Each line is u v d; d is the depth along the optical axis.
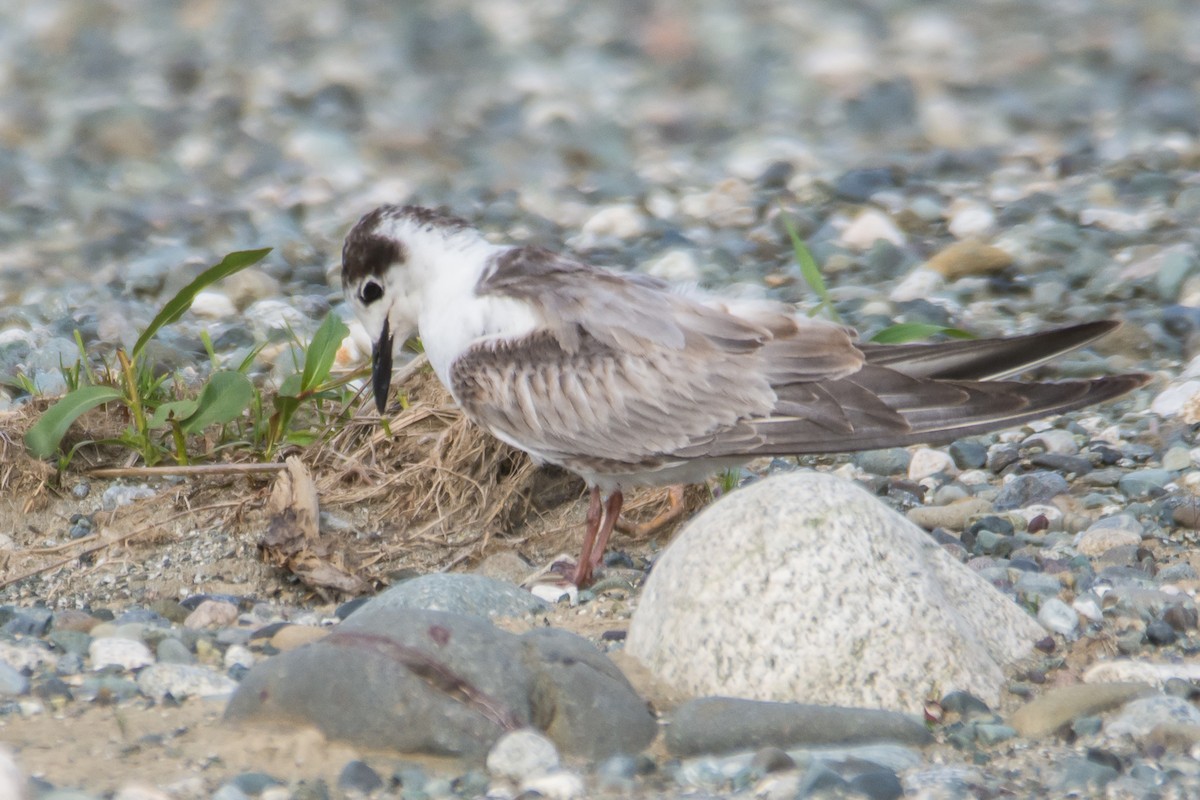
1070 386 9.51
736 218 20.91
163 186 24.22
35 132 27.59
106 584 10.22
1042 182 21.77
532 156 25.72
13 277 19.23
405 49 33.59
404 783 7.02
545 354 10.07
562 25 35.22
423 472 10.99
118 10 36.62
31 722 7.70
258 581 10.29
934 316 16.03
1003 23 34.31
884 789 6.84
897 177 22.34
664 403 9.86
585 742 7.48
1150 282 16.55
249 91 30.28
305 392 11.49
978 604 8.75
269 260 19.55
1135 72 29.38
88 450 11.48
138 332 16.34
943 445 12.79
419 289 10.71
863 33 33.72
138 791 6.70
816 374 9.80
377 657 7.46
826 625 8.05
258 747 7.31
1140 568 10.06
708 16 34.88
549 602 9.78
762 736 7.50
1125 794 6.89
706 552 8.36
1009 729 7.68
